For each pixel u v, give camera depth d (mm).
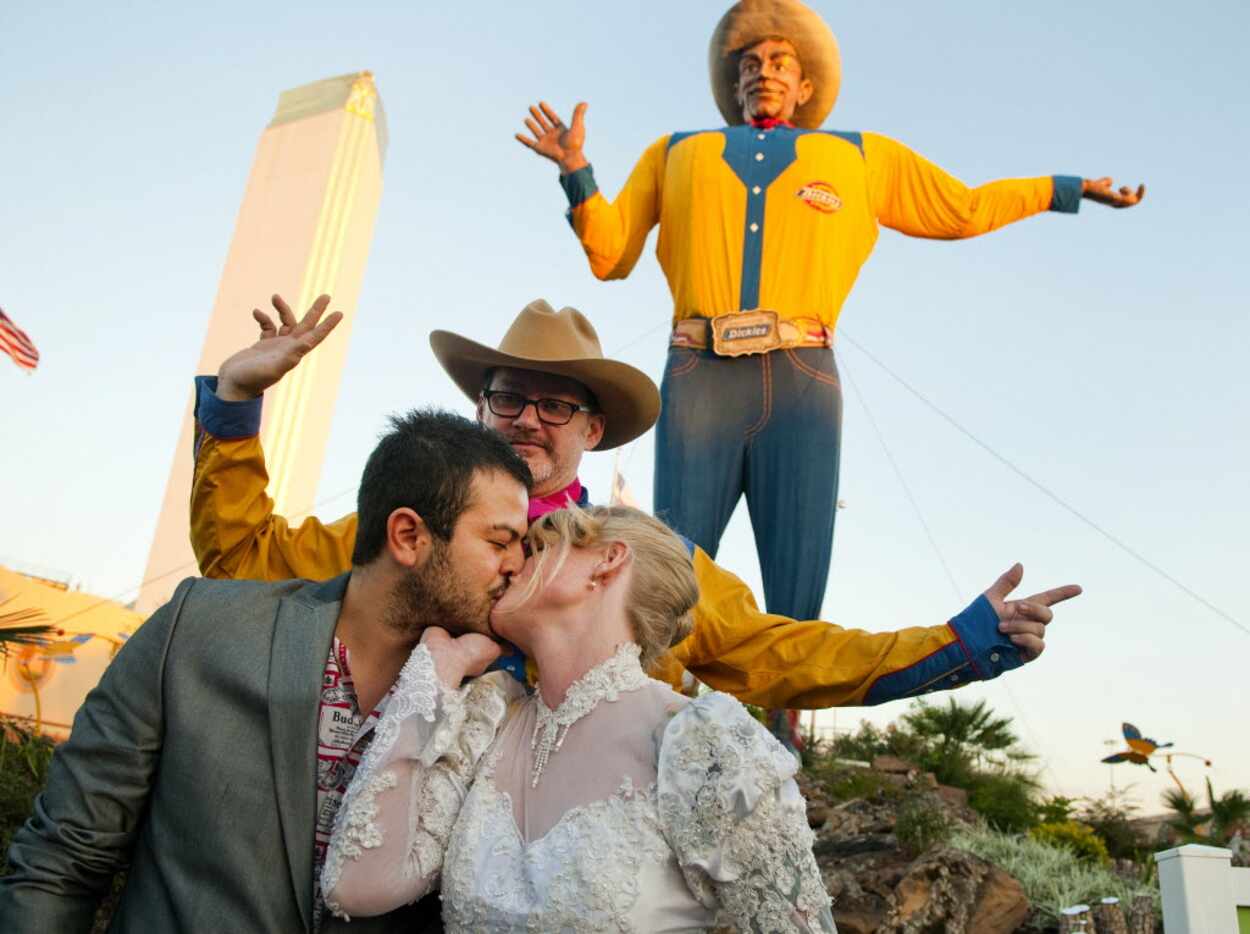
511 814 2055
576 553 2246
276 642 2240
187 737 2152
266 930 2035
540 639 2205
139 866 2168
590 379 3867
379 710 2221
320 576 3402
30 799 7762
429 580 2217
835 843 9141
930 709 16031
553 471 3844
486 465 2258
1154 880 9578
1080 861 10430
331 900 1956
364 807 1958
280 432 66250
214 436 3182
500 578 2244
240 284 69500
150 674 2215
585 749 2051
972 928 7004
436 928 2197
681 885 1876
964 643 3225
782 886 1806
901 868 8023
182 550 57781
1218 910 5535
